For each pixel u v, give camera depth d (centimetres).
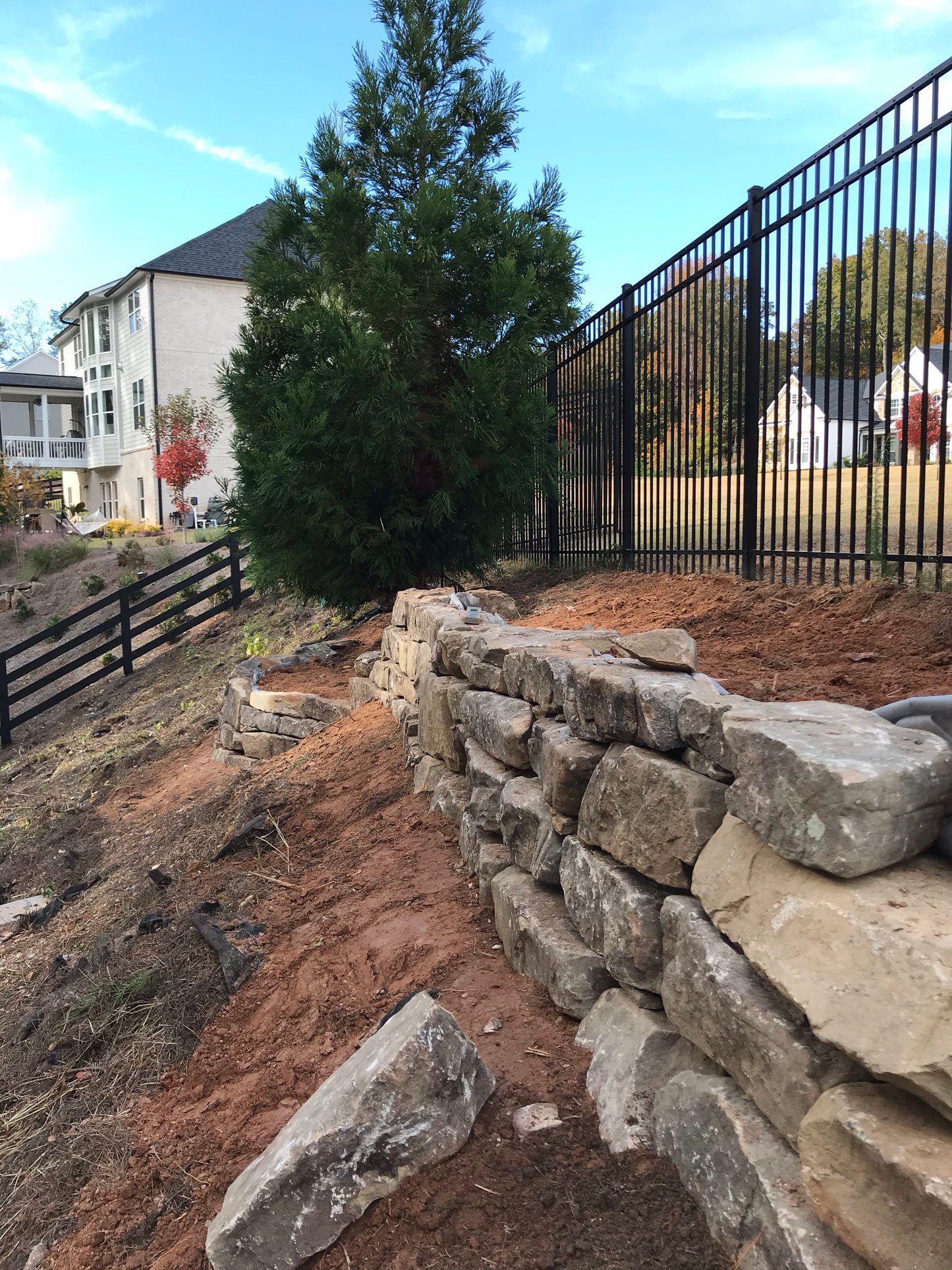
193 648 1362
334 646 944
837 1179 153
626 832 252
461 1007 292
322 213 897
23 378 4206
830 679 336
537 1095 244
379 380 794
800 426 520
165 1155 297
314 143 950
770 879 191
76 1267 266
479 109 975
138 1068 360
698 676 269
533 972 294
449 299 898
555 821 300
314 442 803
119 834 734
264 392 889
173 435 2619
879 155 453
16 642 1842
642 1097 222
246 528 880
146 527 2908
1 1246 293
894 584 444
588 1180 212
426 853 428
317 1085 294
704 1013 205
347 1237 220
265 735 772
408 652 608
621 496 815
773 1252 165
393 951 345
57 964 502
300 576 930
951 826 178
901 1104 153
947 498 775
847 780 169
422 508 877
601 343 843
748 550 589
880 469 899
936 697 205
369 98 943
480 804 380
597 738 284
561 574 904
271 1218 219
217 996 385
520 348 840
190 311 3080
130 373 3338
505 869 344
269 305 941
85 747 1112
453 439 834
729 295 627
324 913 411
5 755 1262
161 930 468
